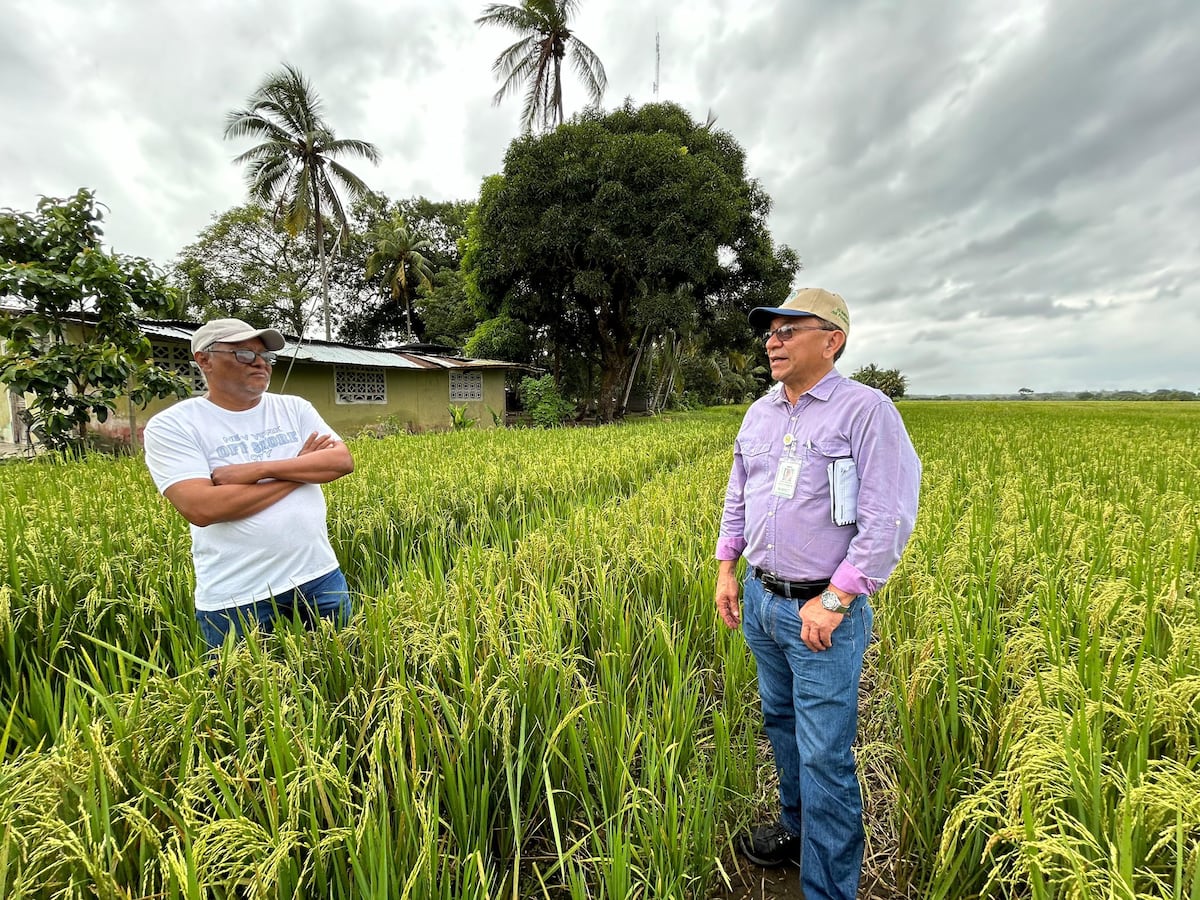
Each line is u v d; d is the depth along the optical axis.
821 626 1.72
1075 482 5.94
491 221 20.19
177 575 2.90
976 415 30.47
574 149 19.06
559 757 1.93
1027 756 1.44
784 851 2.08
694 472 7.06
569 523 3.96
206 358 2.56
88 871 1.29
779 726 2.08
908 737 1.96
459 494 5.50
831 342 1.84
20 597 2.53
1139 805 1.28
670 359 26.39
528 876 1.86
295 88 26.55
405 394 19.67
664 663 2.51
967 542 3.38
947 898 1.78
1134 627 2.27
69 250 8.60
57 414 8.48
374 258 33.44
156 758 1.58
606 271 20.42
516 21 24.34
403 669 1.98
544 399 21.14
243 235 33.81
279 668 1.88
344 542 4.08
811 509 1.83
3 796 1.29
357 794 1.70
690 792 1.91
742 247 21.92
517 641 2.21
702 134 20.39
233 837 1.25
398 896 1.37
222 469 2.45
